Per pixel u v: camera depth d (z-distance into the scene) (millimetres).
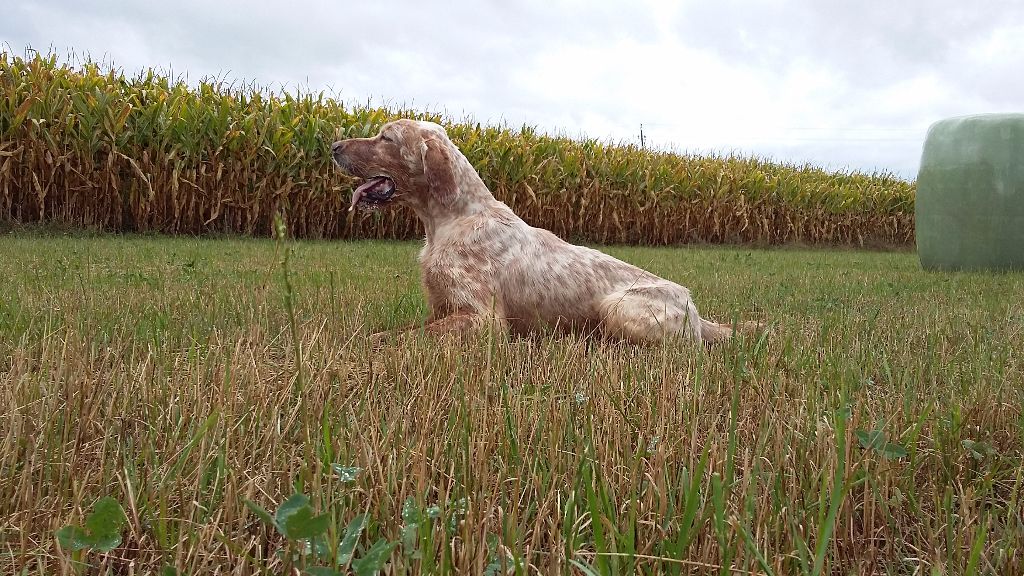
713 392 2455
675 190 17266
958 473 1805
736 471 1805
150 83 11703
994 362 2930
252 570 1262
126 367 2361
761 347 3027
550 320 3961
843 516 1500
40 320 3102
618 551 1312
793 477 1606
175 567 1150
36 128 10188
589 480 1392
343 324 3184
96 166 10867
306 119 12445
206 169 11742
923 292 6488
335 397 2127
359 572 1056
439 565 1212
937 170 10320
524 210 15016
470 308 3770
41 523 1391
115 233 10992
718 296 5797
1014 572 1314
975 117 10141
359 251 9094
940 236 10289
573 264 4004
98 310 3381
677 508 1528
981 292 6441
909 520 1632
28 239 8914
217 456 1594
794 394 2441
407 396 2236
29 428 1732
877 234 21062
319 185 12469
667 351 3074
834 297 5785
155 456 1645
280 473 1614
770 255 13547
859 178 21875
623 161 16328
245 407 1881
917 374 2689
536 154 15172
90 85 10766
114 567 1308
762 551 1356
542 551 1311
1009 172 9711
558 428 1823
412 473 1529
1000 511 1642
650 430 1998
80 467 1649
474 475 1591
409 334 3035
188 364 2436
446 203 4078
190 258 6863
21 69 10695
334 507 1349
